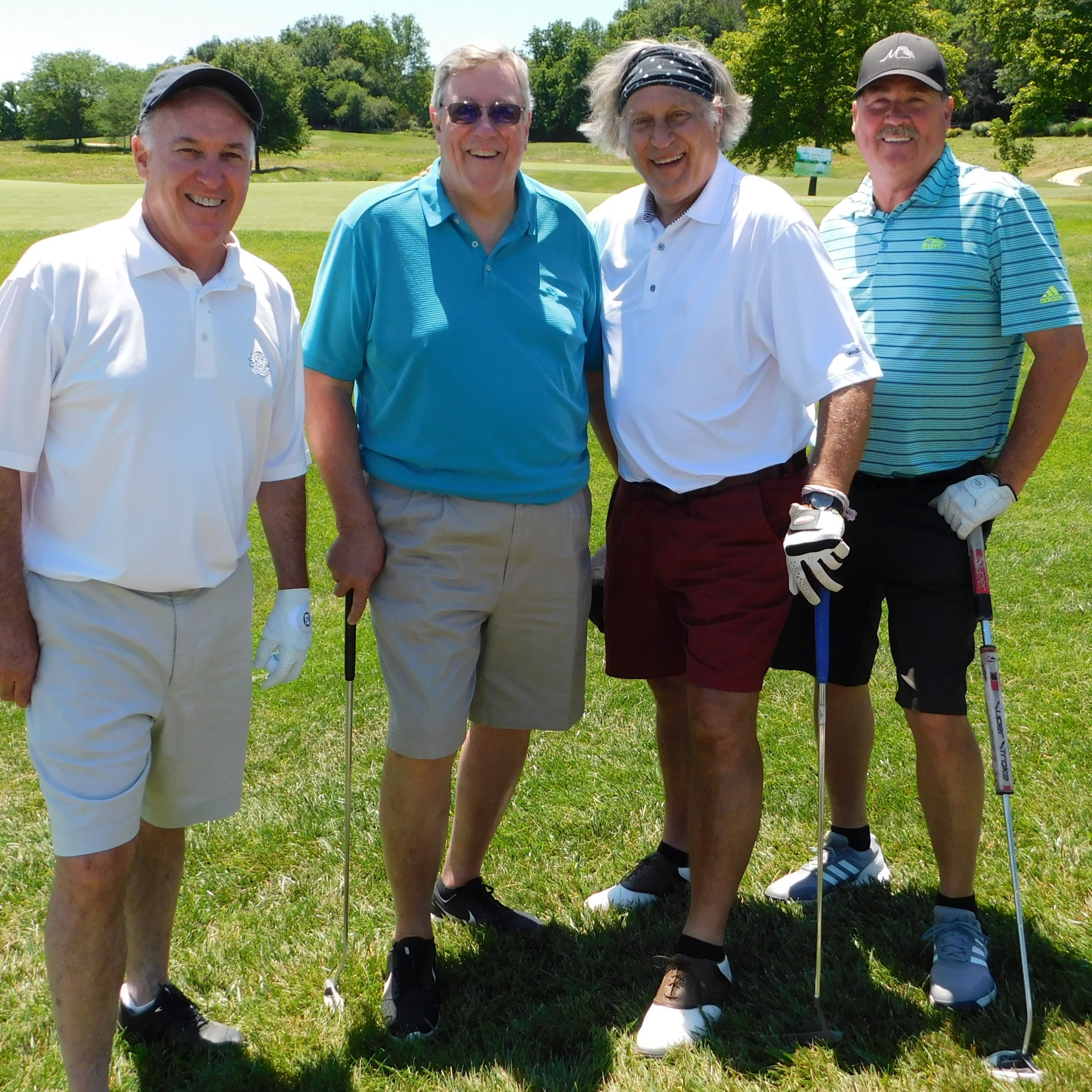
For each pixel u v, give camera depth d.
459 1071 2.30
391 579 2.60
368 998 2.54
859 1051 2.28
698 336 2.53
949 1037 2.32
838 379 2.41
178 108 2.09
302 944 2.72
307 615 2.48
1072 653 4.23
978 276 2.56
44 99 90.75
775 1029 2.36
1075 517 5.92
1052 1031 2.30
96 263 2.08
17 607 2.11
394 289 2.51
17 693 2.15
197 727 2.31
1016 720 3.71
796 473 2.61
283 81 73.88
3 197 23.11
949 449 2.65
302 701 4.16
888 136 2.60
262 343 2.27
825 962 2.61
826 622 2.46
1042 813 3.13
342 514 2.59
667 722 2.90
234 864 3.07
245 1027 2.45
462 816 2.84
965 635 2.58
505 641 2.71
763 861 3.05
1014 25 34.47
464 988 2.59
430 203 2.51
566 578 2.69
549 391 2.56
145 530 2.12
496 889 2.99
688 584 2.61
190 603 2.23
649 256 2.63
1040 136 56.31
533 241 2.58
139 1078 2.29
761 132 40.75
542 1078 2.25
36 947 2.69
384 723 3.96
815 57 39.06
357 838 3.19
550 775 3.55
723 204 2.52
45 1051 2.34
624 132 2.57
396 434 2.59
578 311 2.64
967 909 2.61
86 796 2.10
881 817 3.24
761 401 2.57
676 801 2.94
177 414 2.12
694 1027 2.38
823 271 2.45
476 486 2.55
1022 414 2.55
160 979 2.44
